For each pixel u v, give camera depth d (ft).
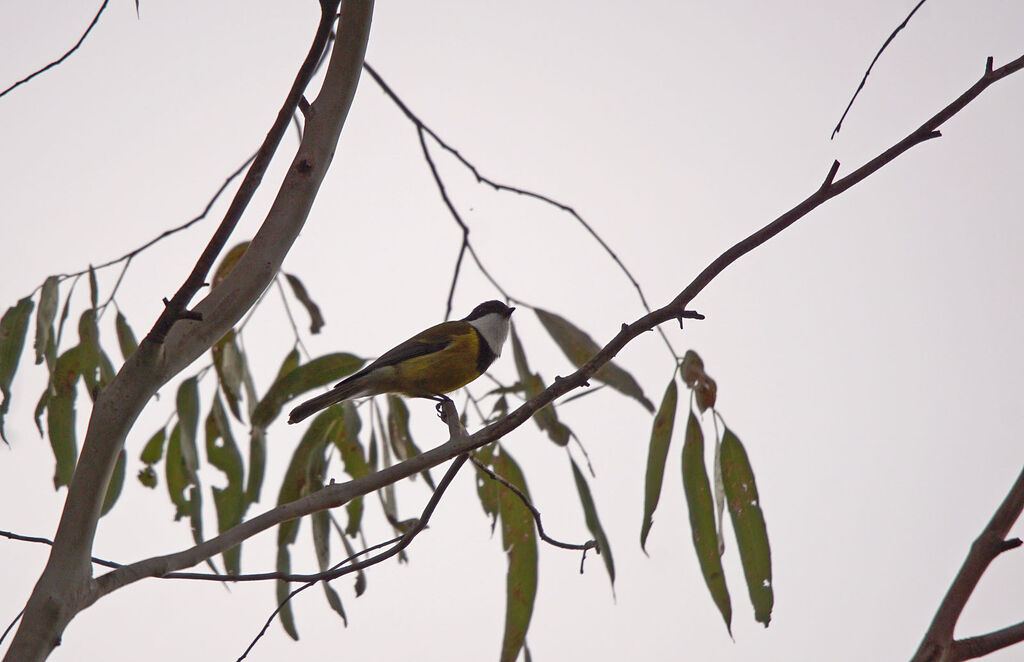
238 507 34.73
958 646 19.71
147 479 35.81
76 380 31.27
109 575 20.11
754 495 28.99
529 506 23.97
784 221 21.54
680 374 29.78
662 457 29.22
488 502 32.19
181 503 35.58
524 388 32.99
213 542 21.33
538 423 32.37
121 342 32.07
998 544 20.12
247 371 35.76
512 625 30.17
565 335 33.22
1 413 29.66
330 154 24.34
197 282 19.70
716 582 28.50
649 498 28.99
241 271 22.50
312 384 34.68
